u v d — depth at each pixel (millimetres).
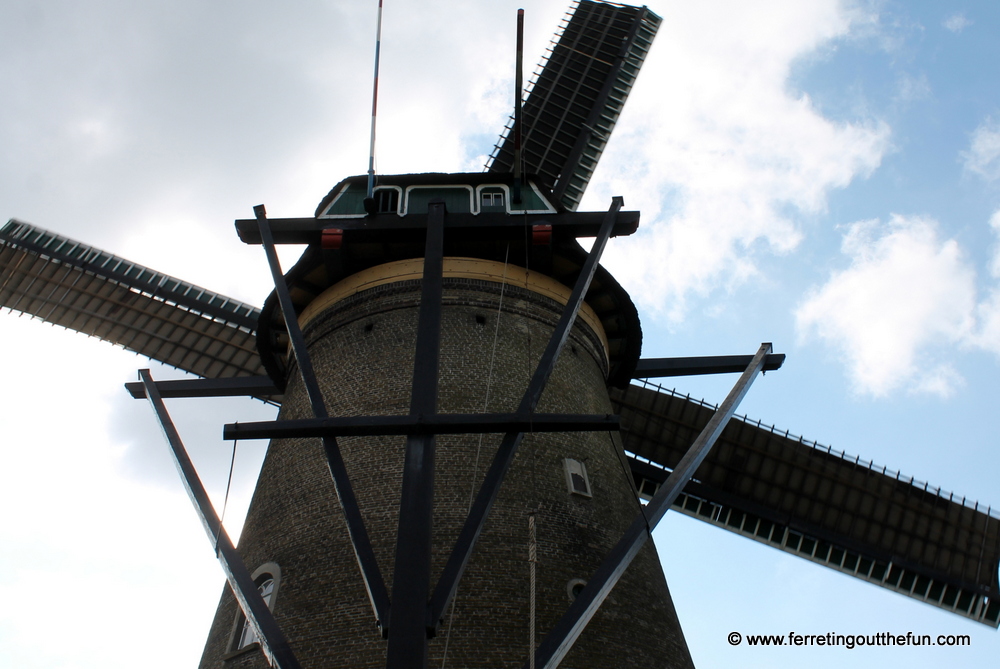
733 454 25484
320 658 12297
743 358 18984
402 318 17031
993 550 25578
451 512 13711
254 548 15008
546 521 14094
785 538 25156
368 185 17609
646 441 25484
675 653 13977
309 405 16656
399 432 11359
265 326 18859
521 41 17281
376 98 18031
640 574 14766
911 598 25219
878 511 25484
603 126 27375
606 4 30625
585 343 18250
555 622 12758
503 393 15719
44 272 27672
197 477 13641
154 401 15609
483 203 18844
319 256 18047
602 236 15828
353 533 10594
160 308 27344
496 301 17312
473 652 12062
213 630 14953
